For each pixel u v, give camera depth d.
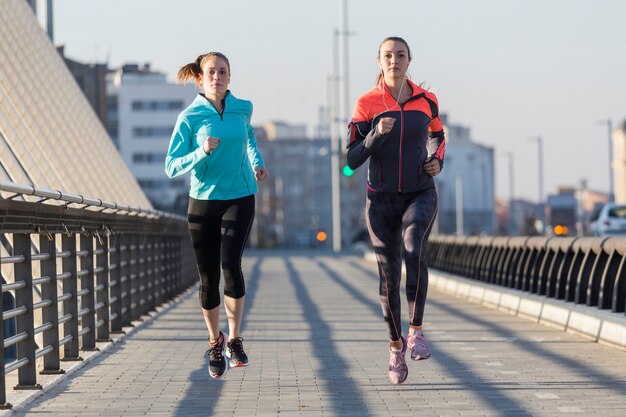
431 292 26.91
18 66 19.28
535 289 18.75
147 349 13.54
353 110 9.92
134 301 17.73
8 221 9.31
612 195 86.75
